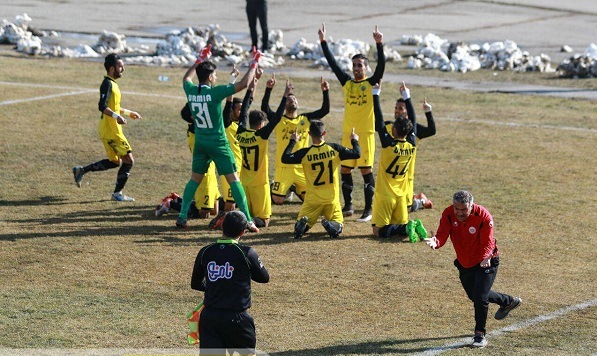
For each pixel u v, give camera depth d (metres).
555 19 155.25
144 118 80.44
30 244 48.31
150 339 36.09
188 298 40.97
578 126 80.00
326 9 163.88
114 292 41.56
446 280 43.72
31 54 112.88
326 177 49.94
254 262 31.09
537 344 35.97
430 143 73.69
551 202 57.75
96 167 58.38
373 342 36.12
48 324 37.47
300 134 55.53
